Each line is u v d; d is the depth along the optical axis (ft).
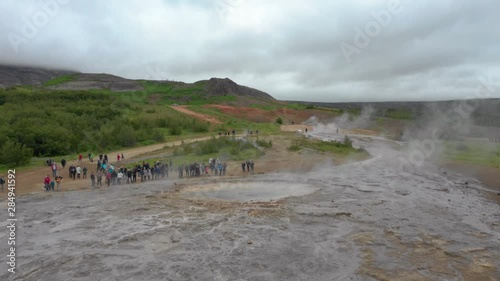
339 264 36.19
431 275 33.55
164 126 183.93
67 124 151.53
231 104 350.43
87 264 36.58
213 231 46.11
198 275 34.09
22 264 36.63
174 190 72.64
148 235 44.78
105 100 211.61
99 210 56.90
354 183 78.38
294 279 33.14
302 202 60.85
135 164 100.17
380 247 40.55
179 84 422.00
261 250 39.88
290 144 140.97
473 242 41.93
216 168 91.20
